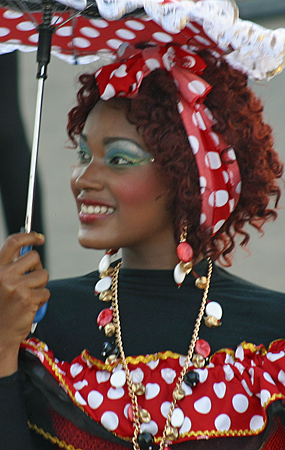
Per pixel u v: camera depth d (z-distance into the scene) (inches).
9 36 163.6
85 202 151.9
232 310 159.8
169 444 146.7
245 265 393.4
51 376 146.9
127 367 149.9
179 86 151.3
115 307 158.4
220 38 145.6
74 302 162.6
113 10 128.0
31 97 526.3
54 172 473.7
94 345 155.6
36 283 139.3
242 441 149.0
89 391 148.4
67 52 171.6
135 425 146.0
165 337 155.0
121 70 149.9
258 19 406.9
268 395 148.3
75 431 148.3
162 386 148.9
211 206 157.4
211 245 163.6
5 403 142.6
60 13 155.3
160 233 158.9
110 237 151.3
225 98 158.2
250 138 162.7
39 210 298.4
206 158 155.0
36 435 153.3
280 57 157.8
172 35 155.8
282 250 406.3
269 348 155.3
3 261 140.4
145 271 160.2
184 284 160.4
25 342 149.8
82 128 164.6
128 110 149.5
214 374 150.6
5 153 288.5
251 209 167.9
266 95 516.4
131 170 150.1
